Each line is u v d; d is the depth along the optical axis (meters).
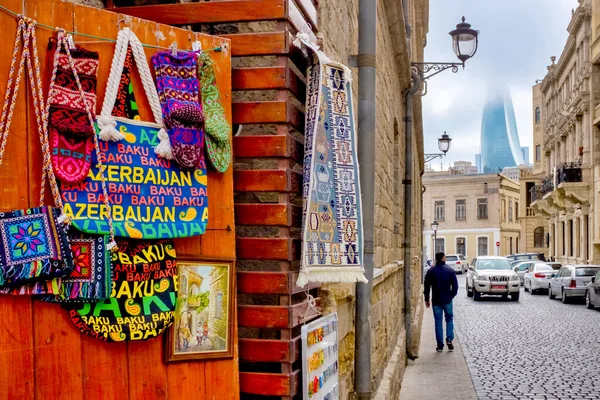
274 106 2.95
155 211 2.44
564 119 43.00
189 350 2.57
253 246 2.93
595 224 34.41
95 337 2.29
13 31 2.19
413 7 16.55
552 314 20.88
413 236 16.75
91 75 2.31
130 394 2.40
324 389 3.35
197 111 2.55
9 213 2.08
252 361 2.92
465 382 9.55
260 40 2.96
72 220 2.20
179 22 3.03
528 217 65.56
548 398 8.59
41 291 2.13
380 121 8.01
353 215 3.33
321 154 3.14
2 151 2.12
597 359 11.68
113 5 3.15
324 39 4.20
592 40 34.88
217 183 2.73
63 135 2.22
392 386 7.52
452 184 69.88
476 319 19.53
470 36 12.16
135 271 2.37
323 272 3.11
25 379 2.17
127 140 2.40
